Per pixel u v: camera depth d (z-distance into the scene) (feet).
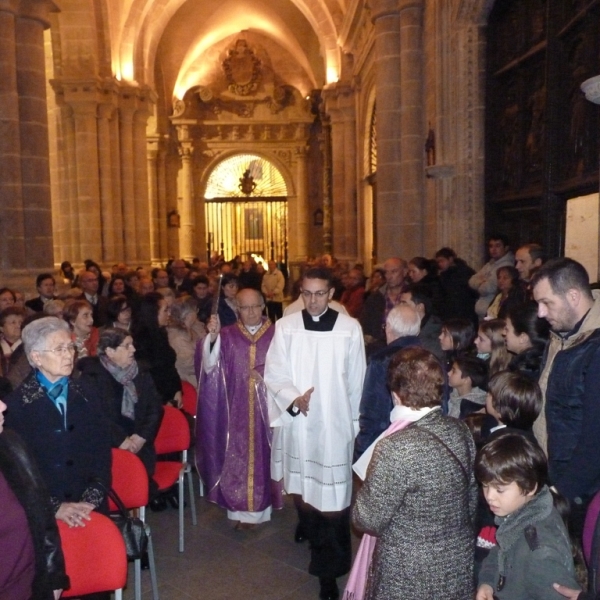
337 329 13.84
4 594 7.77
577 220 18.26
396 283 20.85
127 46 59.88
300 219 84.07
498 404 9.39
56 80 52.34
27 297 29.66
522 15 22.81
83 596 10.62
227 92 82.99
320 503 13.19
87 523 9.65
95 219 53.78
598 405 8.25
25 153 30.55
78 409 10.78
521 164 23.24
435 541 8.07
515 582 7.58
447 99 27.61
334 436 13.38
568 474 8.35
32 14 30.14
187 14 76.07
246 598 13.51
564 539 7.53
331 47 63.82
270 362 14.12
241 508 16.35
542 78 21.50
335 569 13.20
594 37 17.04
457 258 22.44
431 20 29.40
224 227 85.71
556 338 9.69
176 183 83.66
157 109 79.46
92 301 28.48
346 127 62.08
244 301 16.52
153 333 18.49
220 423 16.66
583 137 17.79
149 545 13.11
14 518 7.88
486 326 12.75
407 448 8.05
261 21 79.87
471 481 8.43
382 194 33.60
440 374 8.63
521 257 15.93
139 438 14.26
